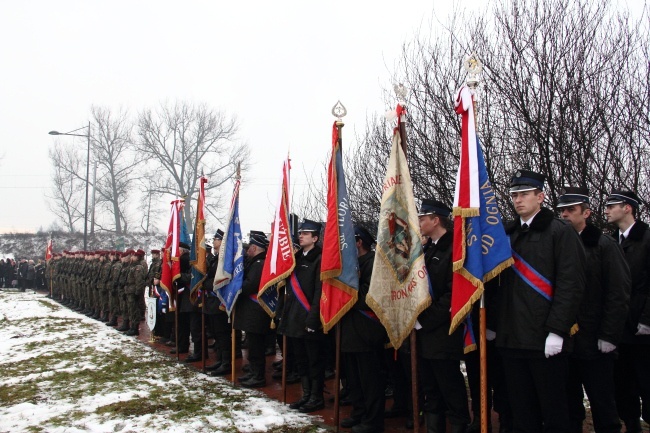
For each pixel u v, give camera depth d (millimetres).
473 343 4645
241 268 7539
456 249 4434
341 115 6039
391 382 7082
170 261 9719
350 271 5559
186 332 10117
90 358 9625
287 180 7000
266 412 6238
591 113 7723
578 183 7609
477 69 4641
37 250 44094
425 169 9562
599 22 8047
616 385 5145
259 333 7492
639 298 4809
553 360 4027
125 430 5695
